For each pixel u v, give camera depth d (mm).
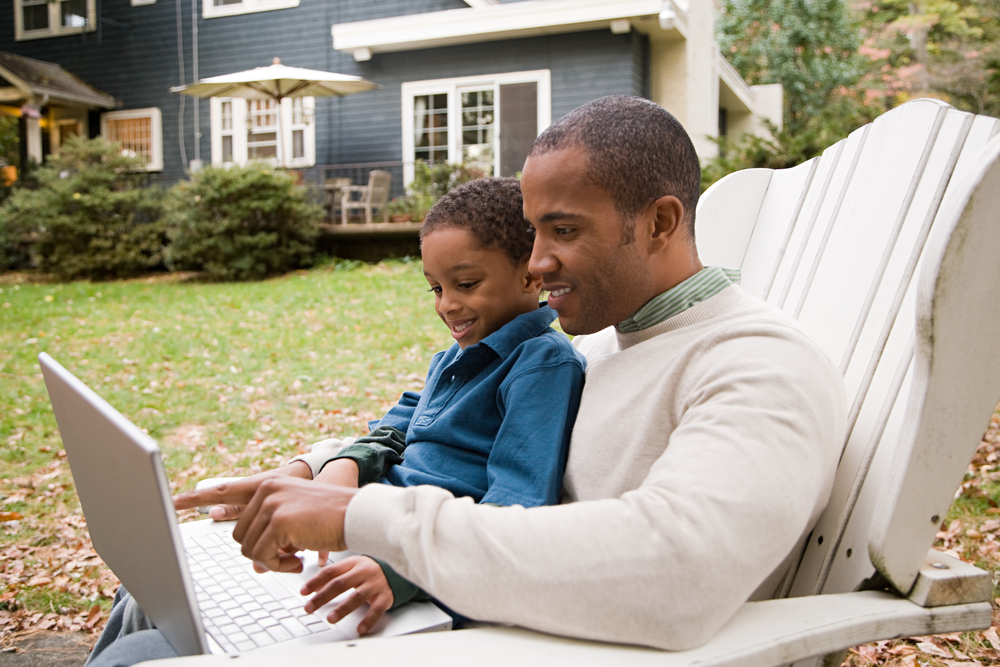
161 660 794
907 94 20625
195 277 11391
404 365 6074
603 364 1206
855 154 1522
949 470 947
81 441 999
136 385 5688
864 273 1368
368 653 819
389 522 887
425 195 11703
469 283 1357
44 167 13734
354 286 9539
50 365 1083
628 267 1099
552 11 11344
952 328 908
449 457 1282
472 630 877
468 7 12867
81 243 11492
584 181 1053
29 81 13852
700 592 794
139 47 15047
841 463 1191
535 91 12219
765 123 9781
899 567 955
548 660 803
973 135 1284
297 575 1230
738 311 1110
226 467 4121
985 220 890
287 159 14023
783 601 953
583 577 804
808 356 982
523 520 856
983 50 18016
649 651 818
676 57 12539
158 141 15047
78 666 2342
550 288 1141
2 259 12594
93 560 3107
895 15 20781
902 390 1167
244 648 1004
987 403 940
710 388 959
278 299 9008
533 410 1183
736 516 813
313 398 5328
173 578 809
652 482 866
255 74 11758
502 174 12508
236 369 6043
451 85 12727
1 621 2629
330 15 13695
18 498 3758
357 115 13438
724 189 1717
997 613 2322
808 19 22188
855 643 900
